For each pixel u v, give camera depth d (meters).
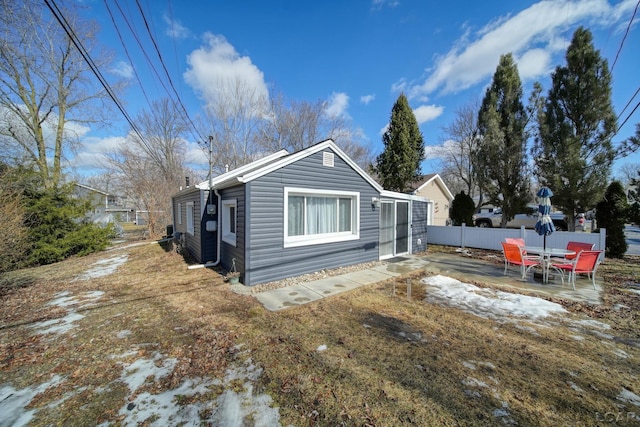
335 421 2.08
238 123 21.42
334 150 7.09
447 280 6.31
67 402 2.33
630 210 8.66
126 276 7.10
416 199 10.22
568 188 9.82
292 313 4.33
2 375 2.75
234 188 6.45
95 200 14.37
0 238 6.09
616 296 5.08
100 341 3.46
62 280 6.86
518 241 7.57
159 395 2.41
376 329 3.72
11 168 8.84
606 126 9.28
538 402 2.27
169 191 19.12
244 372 2.74
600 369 2.76
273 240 6.03
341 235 7.47
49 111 13.96
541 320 4.01
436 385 2.50
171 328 3.81
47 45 13.05
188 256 9.52
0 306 4.94
